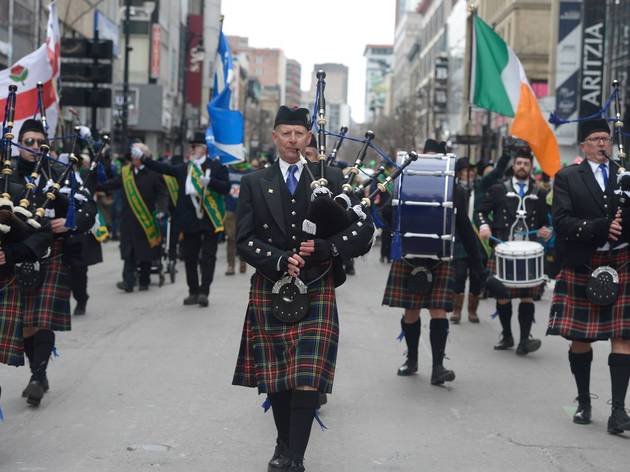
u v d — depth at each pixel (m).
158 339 8.92
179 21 59.59
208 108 12.06
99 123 36.72
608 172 6.08
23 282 6.12
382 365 8.06
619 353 5.93
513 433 5.91
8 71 10.02
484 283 8.41
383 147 68.19
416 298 7.32
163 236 14.54
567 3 31.59
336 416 6.28
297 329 4.75
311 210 4.70
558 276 6.23
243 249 4.84
